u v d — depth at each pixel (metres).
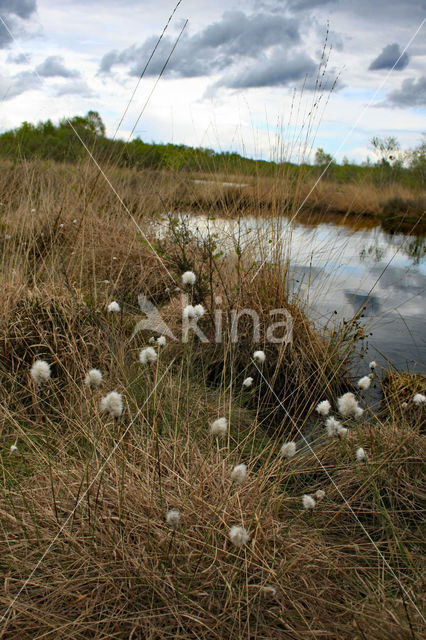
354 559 1.94
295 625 1.59
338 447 2.58
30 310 3.17
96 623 1.51
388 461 2.43
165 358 3.46
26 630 1.52
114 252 4.92
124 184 6.60
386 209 11.84
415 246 8.74
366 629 1.53
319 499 2.00
